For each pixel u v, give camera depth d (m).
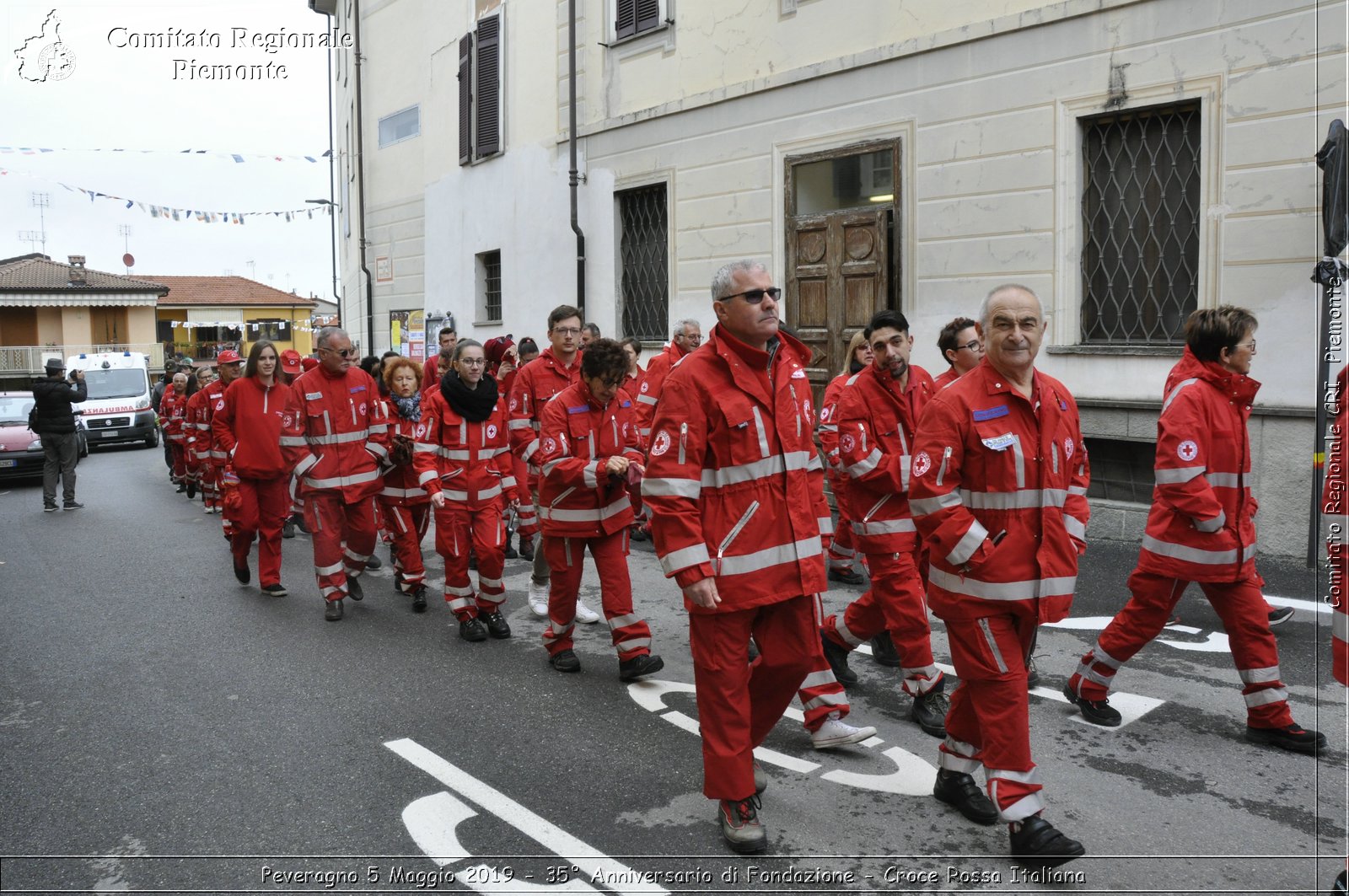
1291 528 7.53
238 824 3.99
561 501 5.60
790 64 11.04
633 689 5.50
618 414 5.65
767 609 3.76
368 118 20.83
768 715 3.87
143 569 9.27
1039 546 3.46
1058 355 8.81
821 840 3.72
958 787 3.90
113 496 15.12
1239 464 4.40
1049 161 8.79
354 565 7.68
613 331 13.87
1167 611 4.54
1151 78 8.09
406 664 6.06
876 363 4.94
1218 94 7.72
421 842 3.80
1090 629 6.29
